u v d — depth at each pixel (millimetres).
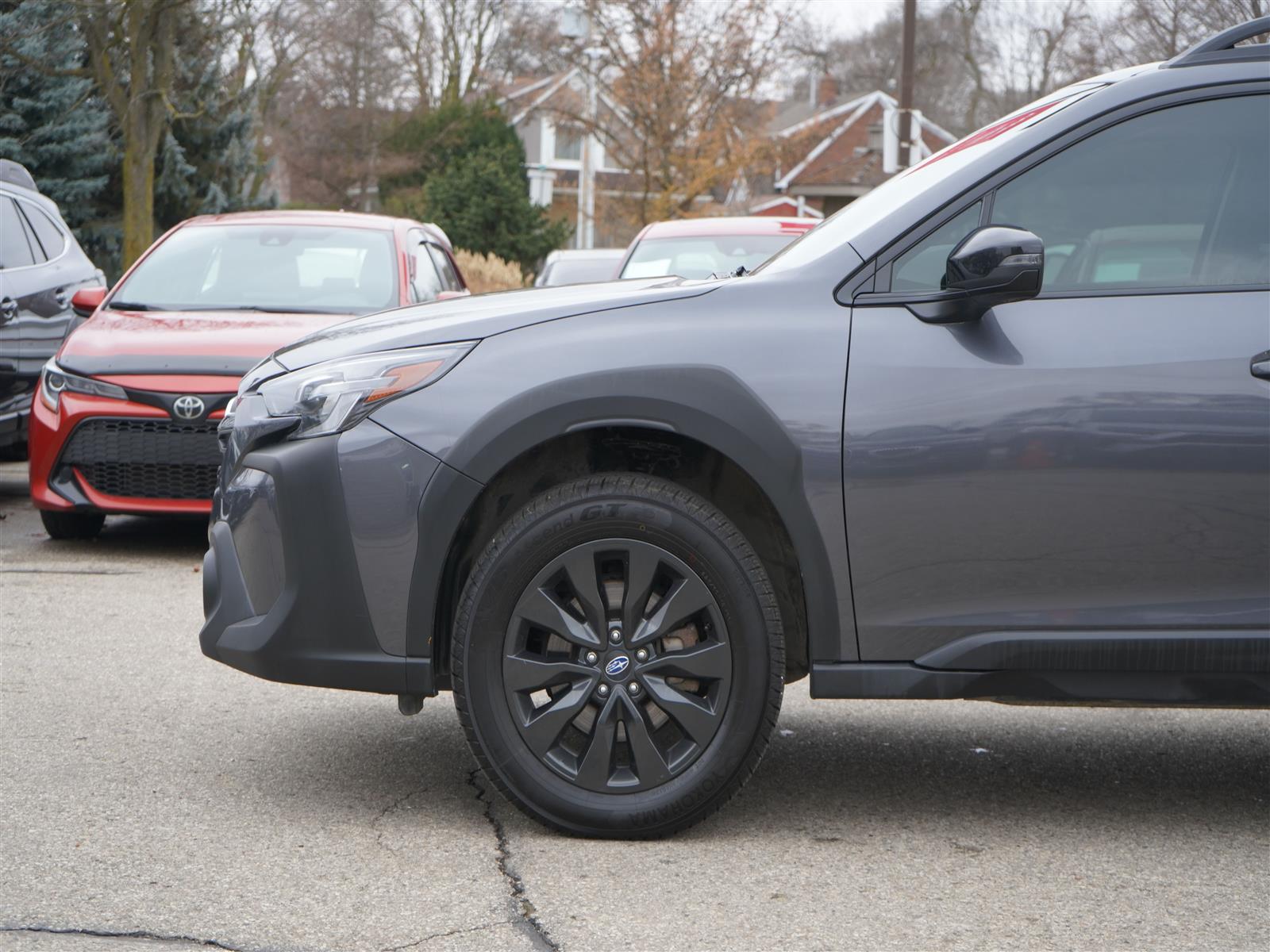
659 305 3547
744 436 3414
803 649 3756
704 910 3109
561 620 3479
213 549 3797
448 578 3588
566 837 3562
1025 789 4051
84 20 18125
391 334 3629
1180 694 3467
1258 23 3553
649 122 30062
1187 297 3451
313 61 43719
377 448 3480
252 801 3820
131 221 18594
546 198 33500
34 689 4953
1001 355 3422
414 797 3867
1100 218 3527
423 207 42125
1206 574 3412
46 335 9461
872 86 59594
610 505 3451
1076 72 29344
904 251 3527
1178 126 3543
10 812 3699
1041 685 3473
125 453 7152
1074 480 3393
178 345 7270
